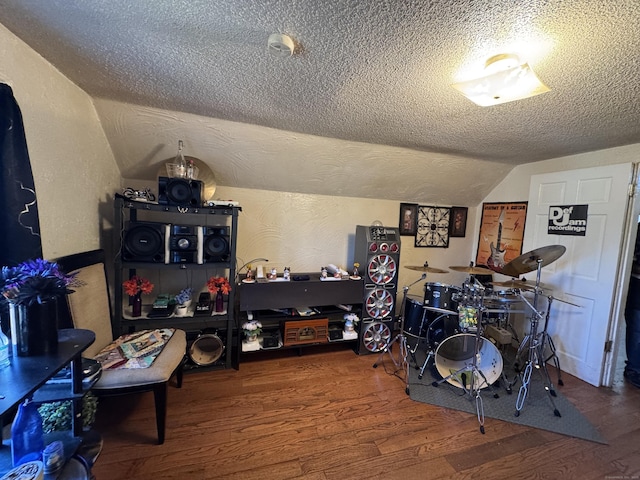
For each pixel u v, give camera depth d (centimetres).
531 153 263
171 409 185
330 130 215
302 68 133
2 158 108
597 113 168
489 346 226
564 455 162
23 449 96
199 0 92
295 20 100
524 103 158
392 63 125
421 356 274
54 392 107
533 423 186
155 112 191
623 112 164
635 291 241
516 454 161
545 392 221
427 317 268
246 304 235
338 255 313
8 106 110
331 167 265
